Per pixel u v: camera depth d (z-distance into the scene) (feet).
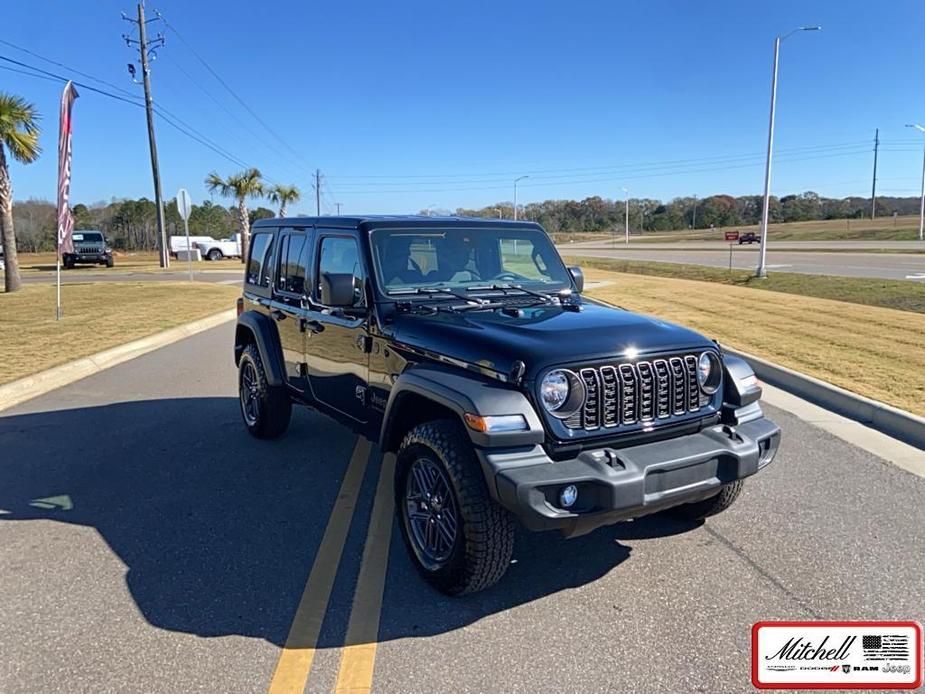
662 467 11.06
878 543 13.85
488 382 11.27
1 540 14.20
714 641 10.62
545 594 12.07
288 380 19.40
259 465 18.78
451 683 9.62
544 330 12.11
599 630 10.94
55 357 33.58
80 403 25.96
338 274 13.99
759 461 12.35
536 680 9.69
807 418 23.08
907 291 63.52
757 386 13.33
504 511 11.23
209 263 147.02
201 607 11.62
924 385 25.55
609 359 11.46
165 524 14.99
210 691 9.46
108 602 11.76
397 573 12.84
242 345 22.47
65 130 46.55
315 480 17.65
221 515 15.47
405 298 14.49
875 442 20.45
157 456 19.61
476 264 16.12
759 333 38.63
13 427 22.62
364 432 15.26
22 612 11.46
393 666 10.01
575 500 10.60
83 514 15.53
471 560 11.25
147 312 53.83
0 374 29.40
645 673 9.84
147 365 33.88
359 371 15.05
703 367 12.51
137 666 10.00
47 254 232.32
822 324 41.86
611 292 68.54
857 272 92.63
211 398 26.76
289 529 14.75
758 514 15.33
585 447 11.22
